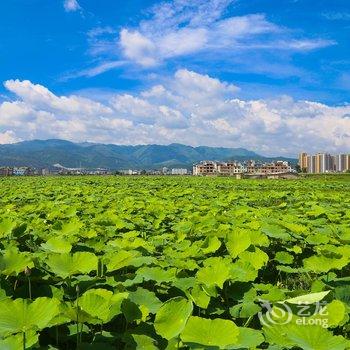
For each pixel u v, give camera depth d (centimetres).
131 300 363
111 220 795
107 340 317
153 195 1736
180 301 289
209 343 254
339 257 475
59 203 1208
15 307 272
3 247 530
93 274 460
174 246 596
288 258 547
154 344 297
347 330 340
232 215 954
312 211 980
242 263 460
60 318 312
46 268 446
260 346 318
